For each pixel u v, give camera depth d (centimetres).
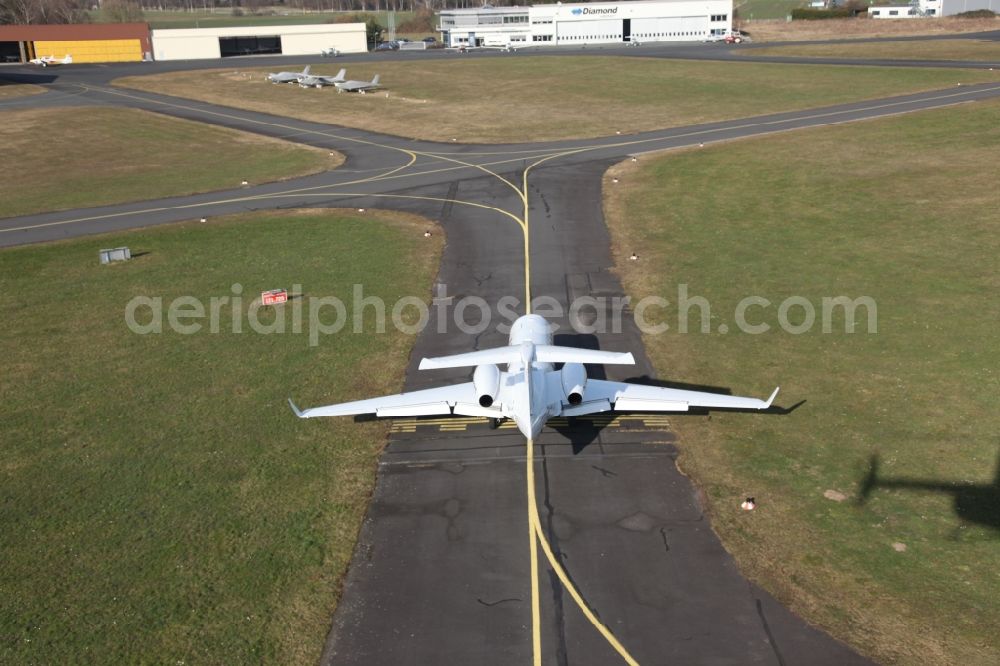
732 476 2106
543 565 1802
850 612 1609
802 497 1997
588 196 5062
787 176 5200
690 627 1597
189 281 3847
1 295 3709
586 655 1537
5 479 2183
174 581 1756
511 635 1595
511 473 2173
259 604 1686
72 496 2095
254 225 4775
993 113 6600
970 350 2747
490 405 2088
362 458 2264
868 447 2205
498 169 5934
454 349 2991
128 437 2400
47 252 4378
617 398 2145
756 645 1541
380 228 4609
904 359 2719
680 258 3872
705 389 2597
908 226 4109
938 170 5081
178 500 2067
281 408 2566
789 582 1705
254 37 17000
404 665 1524
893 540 1817
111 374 2852
